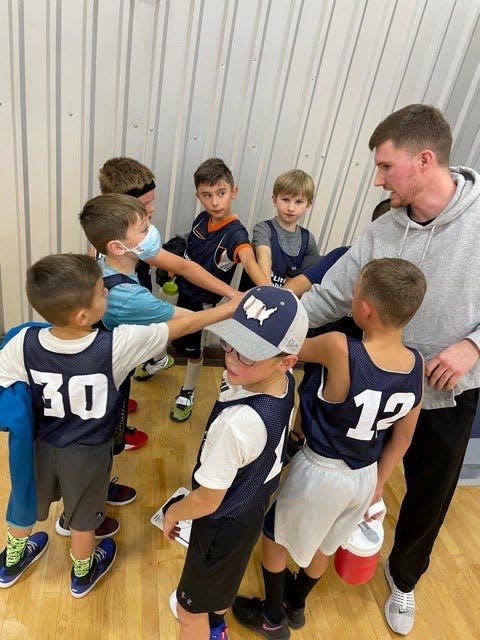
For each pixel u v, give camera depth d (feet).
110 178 5.91
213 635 4.82
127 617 5.21
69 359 4.03
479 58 7.29
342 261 4.96
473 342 4.12
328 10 6.63
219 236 6.91
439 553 6.60
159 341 4.34
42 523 6.03
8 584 5.27
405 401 4.01
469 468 7.88
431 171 3.99
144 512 6.40
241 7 6.47
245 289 7.36
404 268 3.76
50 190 7.31
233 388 3.60
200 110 7.17
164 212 7.88
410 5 6.75
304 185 6.88
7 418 4.06
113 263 4.81
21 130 6.82
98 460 4.53
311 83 7.16
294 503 4.39
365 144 7.79
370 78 7.25
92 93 6.75
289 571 5.59
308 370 4.98
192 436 7.77
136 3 6.22
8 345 4.12
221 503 3.71
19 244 7.60
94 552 5.49
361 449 4.17
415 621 5.71
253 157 7.68
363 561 4.89
